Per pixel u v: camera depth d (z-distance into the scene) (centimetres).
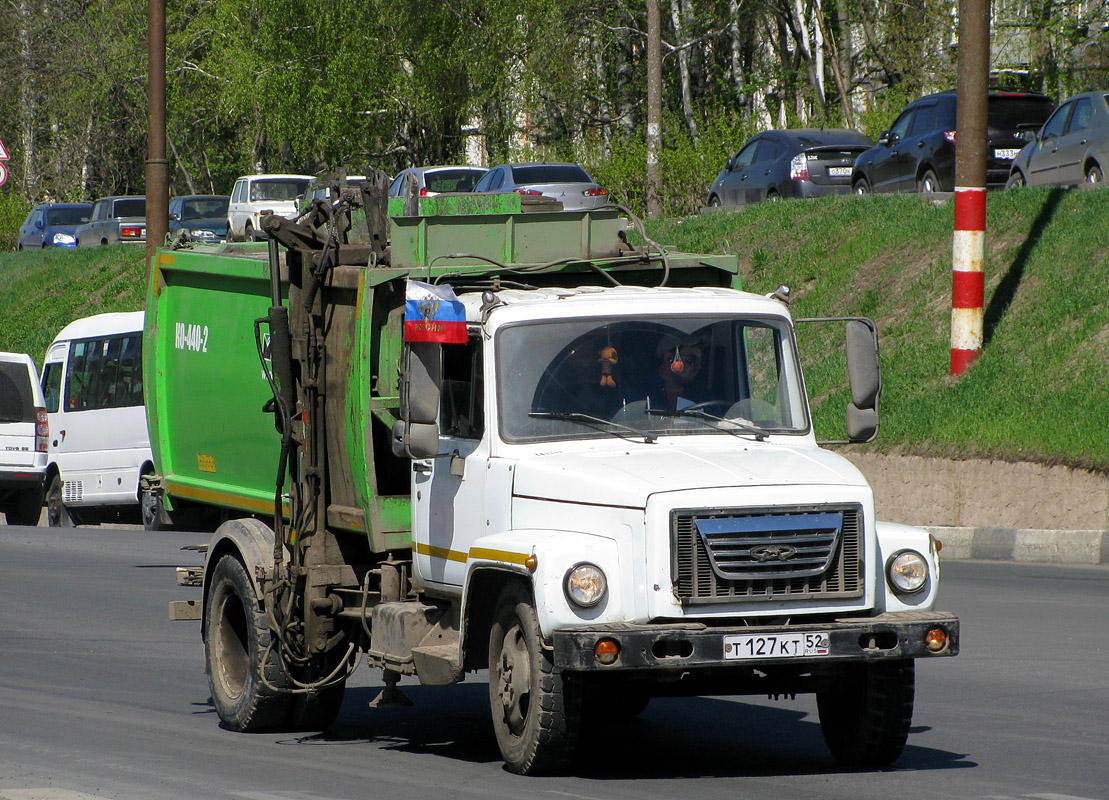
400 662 2891
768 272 9019
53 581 5803
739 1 17488
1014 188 8138
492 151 18688
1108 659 3881
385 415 3008
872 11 15412
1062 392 6309
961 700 3450
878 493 6525
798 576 2525
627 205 13400
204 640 3475
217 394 3609
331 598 3181
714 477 2566
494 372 2800
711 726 3316
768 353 2898
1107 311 6700
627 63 18250
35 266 14600
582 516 2575
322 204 3234
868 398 2862
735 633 2464
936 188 9562
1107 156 8312
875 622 2528
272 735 3291
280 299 3216
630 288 2995
